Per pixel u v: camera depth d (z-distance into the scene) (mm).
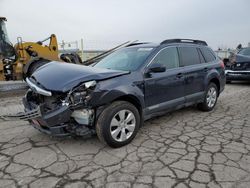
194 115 5762
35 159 3547
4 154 3703
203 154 3699
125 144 4004
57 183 2971
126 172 3203
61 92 3512
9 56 11039
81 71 3873
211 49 6457
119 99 3986
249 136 4434
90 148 3910
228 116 5707
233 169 3268
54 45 12195
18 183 2963
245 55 11070
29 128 4801
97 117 3734
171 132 4629
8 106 6691
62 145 4020
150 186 2904
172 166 3348
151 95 4438
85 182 2990
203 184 2938
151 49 4805
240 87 10500
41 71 4242
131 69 4383
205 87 5824
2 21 11062
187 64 5387
